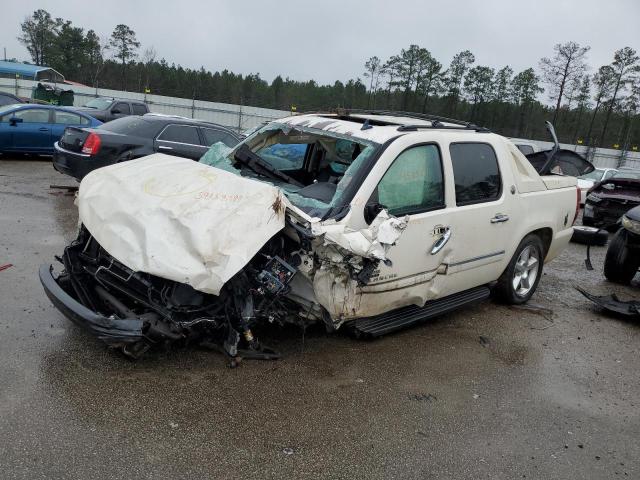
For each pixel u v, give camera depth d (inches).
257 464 119.2
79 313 136.9
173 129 391.2
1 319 171.6
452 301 206.8
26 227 285.1
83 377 144.1
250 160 199.9
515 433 143.8
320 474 118.6
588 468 132.1
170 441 122.9
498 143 216.1
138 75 1989.4
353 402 148.4
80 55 2380.7
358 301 161.2
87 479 108.5
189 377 149.9
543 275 313.9
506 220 212.4
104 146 355.9
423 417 145.9
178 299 142.8
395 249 166.4
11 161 525.3
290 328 187.5
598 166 1315.2
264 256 150.6
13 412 126.3
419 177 178.7
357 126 184.4
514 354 194.1
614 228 477.4
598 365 193.3
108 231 145.3
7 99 710.5
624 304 248.2
